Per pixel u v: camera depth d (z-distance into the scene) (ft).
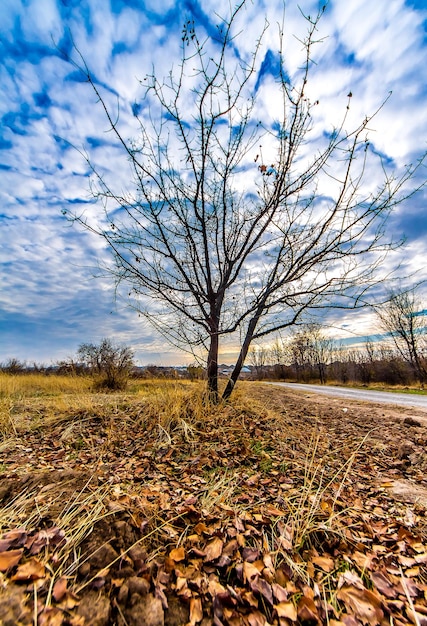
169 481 9.76
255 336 20.56
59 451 12.70
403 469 11.82
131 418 17.28
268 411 19.47
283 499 7.99
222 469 10.87
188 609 4.31
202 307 19.42
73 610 3.81
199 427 16.14
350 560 5.70
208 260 19.79
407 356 79.30
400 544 6.30
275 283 19.48
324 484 9.70
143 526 5.75
